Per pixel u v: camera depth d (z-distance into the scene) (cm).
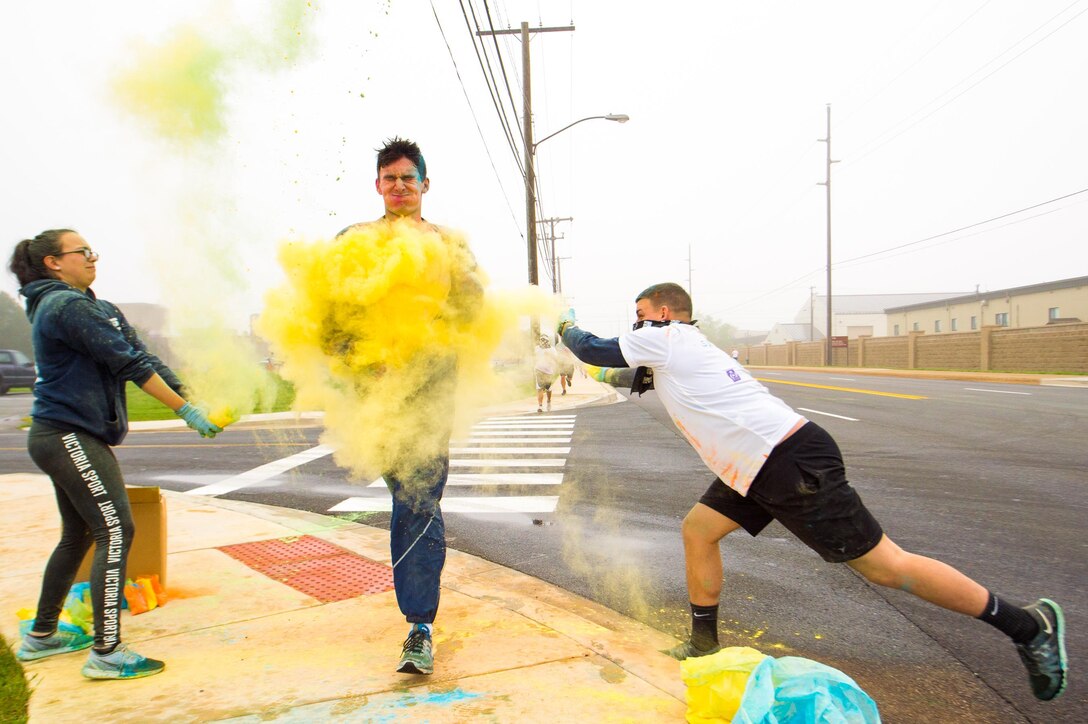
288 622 285
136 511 306
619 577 372
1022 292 4156
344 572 352
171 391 233
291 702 216
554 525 484
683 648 264
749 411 226
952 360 3272
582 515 512
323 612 296
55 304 234
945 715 231
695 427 236
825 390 1889
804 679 187
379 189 237
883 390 1841
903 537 439
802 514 218
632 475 668
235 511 509
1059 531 452
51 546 402
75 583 292
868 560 216
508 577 359
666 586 358
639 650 255
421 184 241
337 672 238
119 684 231
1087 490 575
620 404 1580
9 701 219
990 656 277
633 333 247
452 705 212
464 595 319
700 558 257
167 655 254
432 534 239
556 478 657
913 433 943
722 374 236
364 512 539
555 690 222
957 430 971
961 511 505
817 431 222
